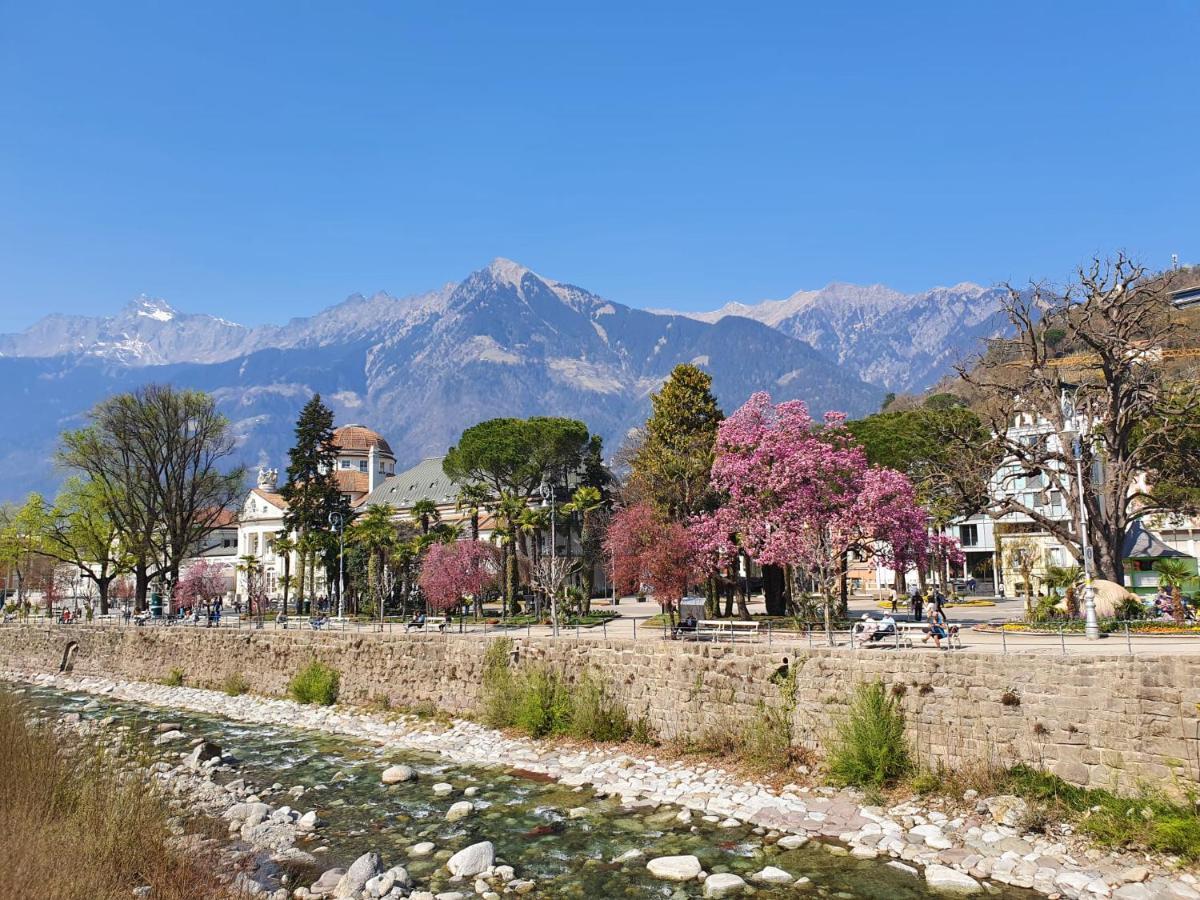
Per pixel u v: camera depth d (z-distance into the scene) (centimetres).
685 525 5322
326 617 6994
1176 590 3334
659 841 2238
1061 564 6656
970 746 2355
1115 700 2134
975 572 8512
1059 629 3181
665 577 4169
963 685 2395
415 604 7462
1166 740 2044
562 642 3553
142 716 4538
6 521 8569
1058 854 1945
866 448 6078
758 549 4622
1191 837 1848
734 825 2327
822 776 2553
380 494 11494
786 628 4116
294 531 9312
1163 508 4269
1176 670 2048
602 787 2739
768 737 2750
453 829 2383
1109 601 3450
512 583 6369
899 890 1858
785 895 1856
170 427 7475
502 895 1909
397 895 1875
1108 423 3969
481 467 7031
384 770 3102
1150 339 4138
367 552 8100
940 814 2214
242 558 9438
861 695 2550
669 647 3136
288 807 2570
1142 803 2012
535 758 3138
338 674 4544
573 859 2130
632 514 5269
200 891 1672
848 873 1961
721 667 2966
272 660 4969
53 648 6625
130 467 7644
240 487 8069
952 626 3086
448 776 2988
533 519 6750
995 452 4459
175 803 2523
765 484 4681
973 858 1975
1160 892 1741
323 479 8750
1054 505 6912
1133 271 3966
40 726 2316
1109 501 3912
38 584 10556
